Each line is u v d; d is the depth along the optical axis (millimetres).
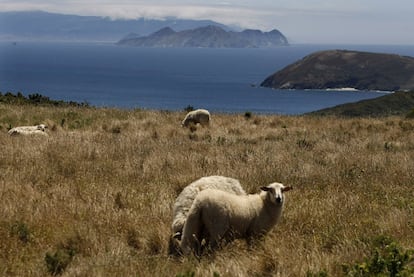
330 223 8938
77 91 156875
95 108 30125
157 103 120438
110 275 6617
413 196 10953
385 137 20938
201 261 7227
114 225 8695
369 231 8359
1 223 8539
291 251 7379
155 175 12719
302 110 123875
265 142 18875
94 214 9242
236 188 8914
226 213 7695
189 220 7645
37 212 9148
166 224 8789
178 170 13422
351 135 21312
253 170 13438
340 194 11117
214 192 7789
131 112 27391
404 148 18438
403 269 6043
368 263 6172
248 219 7969
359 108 74125
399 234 8219
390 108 73812
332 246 7785
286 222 9062
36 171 12695
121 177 12461
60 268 6934
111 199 10305
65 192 10703
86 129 21672
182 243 7648
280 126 24375
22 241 8023
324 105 145875
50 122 22203
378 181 12680
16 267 6953
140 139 18516
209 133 20938
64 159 14117
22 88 162250
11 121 23234
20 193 10508
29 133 18938
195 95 162000
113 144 16984
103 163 13969
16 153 14875
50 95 136125
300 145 18203
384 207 9906
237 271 6641
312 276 6199
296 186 12117
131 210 9539
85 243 7848
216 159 14797
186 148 16906
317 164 14906
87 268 6762
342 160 15398
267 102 150375
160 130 21172
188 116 23406
